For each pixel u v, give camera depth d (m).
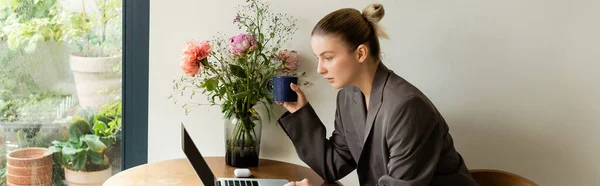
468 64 2.11
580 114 2.11
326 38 1.62
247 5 2.14
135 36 2.27
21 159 2.38
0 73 2.32
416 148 1.54
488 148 2.15
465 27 2.09
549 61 2.09
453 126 2.15
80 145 2.38
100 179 2.38
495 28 2.09
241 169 1.91
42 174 2.39
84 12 2.29
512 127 2.13
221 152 2.25
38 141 2.38
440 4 2.08
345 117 1.87
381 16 1.67
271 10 2.14
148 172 1.92
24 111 2.35
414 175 1.54
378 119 1.65
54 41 2.31
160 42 2.18
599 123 2.11
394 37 2.11
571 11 2.06
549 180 2.16
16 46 2.31
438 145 1.57
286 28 2.14
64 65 2.33
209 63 2.11
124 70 2.30
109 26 2.29
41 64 2.32
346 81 1.65
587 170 2.14
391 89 1.62
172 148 2.25
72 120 2.36
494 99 2.12
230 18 2.15
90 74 2.33
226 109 2.04
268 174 1.95
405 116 1.54
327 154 1.90
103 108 2.35
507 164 2.16
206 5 2.15
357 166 1.75
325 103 2.18
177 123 2.23
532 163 2.15
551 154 2.14
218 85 2.15
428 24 2.10
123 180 1.82
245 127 2.01
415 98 1.55
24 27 2.30
